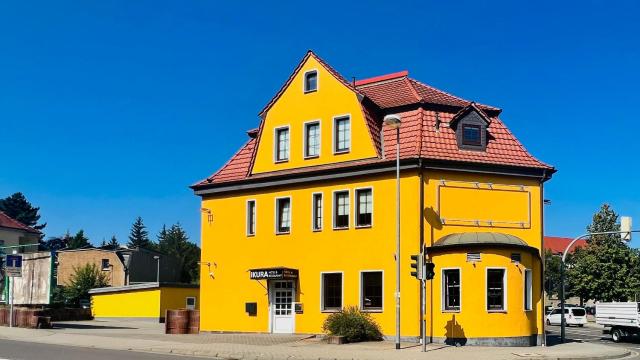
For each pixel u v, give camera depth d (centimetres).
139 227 15188
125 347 2616
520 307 2859
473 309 2805
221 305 3466
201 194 3619
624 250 7369
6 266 3625
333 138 3216
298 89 3375
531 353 2512
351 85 3195
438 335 2856
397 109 3234
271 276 3203
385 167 3016
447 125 3141
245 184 3456
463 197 3003
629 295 7188
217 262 3516
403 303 2917
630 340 4025
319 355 2325
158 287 5444
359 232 3088
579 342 3375
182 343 2777
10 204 12669
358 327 2845
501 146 3166
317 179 3216
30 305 3875
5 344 2725
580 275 7419
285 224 3344
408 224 2950
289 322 3256
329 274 3169
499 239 2859
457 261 2848
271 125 3431
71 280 6694
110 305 5666
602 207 7881
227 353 2398
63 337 3072
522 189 3095
